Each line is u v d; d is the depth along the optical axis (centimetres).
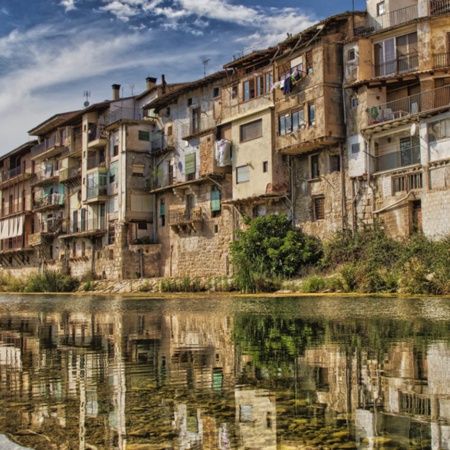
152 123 5419
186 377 693
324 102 3481
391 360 774
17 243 7388
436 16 3145
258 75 4047
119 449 428
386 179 3259
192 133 4856
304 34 3647
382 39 3388
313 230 3697
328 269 3375
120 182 5356
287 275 3541
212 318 1584
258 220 3794
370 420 486
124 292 4506
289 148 3709
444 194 2931
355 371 700
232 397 581
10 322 1594
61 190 6562
